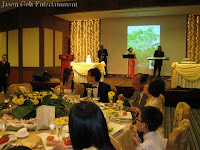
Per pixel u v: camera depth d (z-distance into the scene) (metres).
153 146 1.46
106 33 11.02
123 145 1.77
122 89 6.18
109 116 2.01
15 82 10.18
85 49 11.50
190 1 7.48
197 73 5.80
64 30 11.19
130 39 10.66
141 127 1.56
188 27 9.82
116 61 10.92
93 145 0.84
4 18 10.58
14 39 10.16
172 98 5.89
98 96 3.36
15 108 2.05
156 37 10.27
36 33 9.51
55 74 10.44
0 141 1.49
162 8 8.48
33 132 1.83
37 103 2.10
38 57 9.51
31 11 9.56
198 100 5.79
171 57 10.10
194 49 9.83
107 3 8.51
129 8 8.27
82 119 0.82
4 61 7.23
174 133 1.51
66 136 1.64
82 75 6.62
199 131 4.04
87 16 10.34
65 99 2.69
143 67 10.53
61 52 10.95
